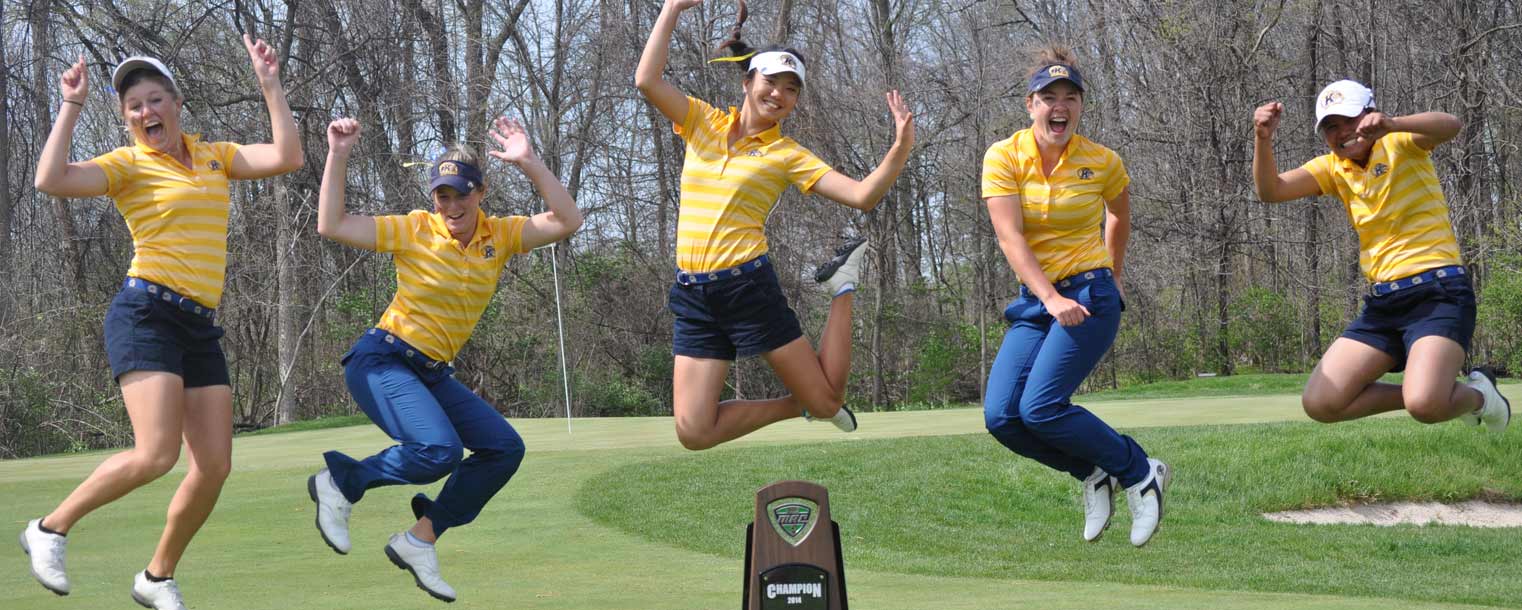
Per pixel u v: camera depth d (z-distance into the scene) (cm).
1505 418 602
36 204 3161
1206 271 3005
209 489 527
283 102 541
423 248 552
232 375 3159
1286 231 3219
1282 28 3225
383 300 2995
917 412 1858
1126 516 1107
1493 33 2848
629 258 3241
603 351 3206
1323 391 600
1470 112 2842
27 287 2873
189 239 512
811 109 3042
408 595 619
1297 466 1235
